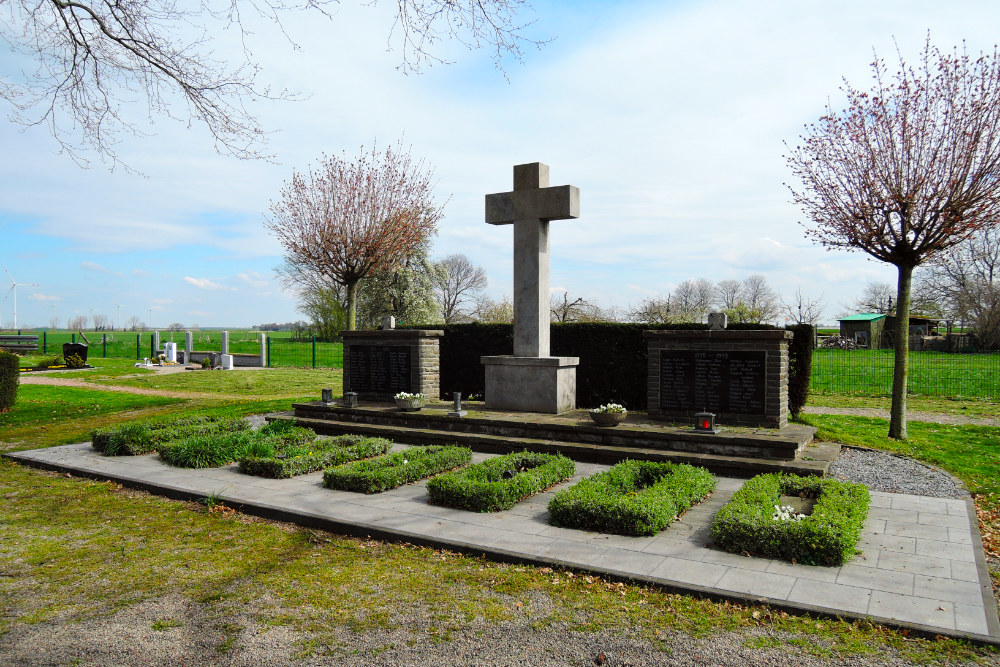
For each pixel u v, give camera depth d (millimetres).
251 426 12188
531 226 11289
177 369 27078
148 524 6750
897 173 9859
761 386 9359
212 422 12031
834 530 5238
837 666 3725
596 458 9320
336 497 7406
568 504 6242
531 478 7484
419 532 6059
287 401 16484
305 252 18344
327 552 5809
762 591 4645
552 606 4574
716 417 9672
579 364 12672
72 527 6684
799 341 11352
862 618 4215
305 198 18594
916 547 5672
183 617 4492
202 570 5387
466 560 5520
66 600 4809
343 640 4113
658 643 4012
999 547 5895
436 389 13062
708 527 6191
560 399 10992
